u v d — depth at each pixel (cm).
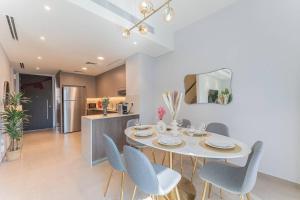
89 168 265
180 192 191
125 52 369
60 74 553
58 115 583
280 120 222
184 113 346
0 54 309
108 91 554
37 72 592
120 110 379
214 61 296
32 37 276
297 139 209
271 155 230
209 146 154
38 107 629
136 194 194
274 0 227
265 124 236
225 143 158
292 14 212
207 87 306
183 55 348
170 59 375
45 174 243
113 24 234
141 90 383
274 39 227
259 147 131
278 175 224
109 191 200
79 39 287
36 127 621
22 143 405
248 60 253
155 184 125
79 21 224
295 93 210
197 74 322
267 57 233
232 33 271
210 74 301
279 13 222
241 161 262
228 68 276
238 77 264
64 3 184
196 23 324
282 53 220
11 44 307
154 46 335
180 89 355
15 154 300
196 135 197
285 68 218
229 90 274
